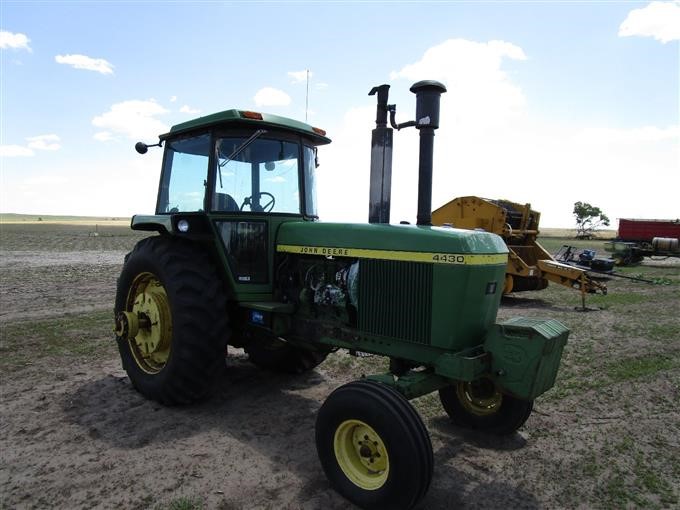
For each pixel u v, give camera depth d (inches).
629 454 138.2
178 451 133.8
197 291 157.8
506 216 414.3
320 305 150.1
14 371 198.1
